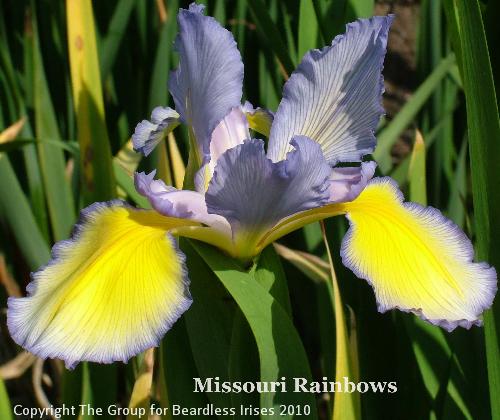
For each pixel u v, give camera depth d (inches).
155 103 22.4
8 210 21.3
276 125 17.3
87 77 18.4
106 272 16.2
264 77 23.3
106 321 15.9
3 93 22.4
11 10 23.8
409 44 28.5
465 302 16.7
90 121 18.4
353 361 17.5
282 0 22.2
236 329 17.2
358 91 17.4
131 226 16.9
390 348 19.3
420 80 23.6
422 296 16.6
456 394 19.0
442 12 23.9
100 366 18.4
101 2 23.8
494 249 17.5
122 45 23.7
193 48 17.1
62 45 23.0
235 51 17.1
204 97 17.2
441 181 22.9
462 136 24.0
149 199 16.8
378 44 17.1
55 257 16.6
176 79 17.6
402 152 26.3
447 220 17.4
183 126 22.6
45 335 15.8
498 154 17.2
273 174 16.4
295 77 17.2
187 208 17.0
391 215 17.4
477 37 17.0
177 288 16.2
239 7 23.2
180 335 17.9
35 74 20.6
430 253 17.0
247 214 16.8
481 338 19.1
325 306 19.9
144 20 23.6
